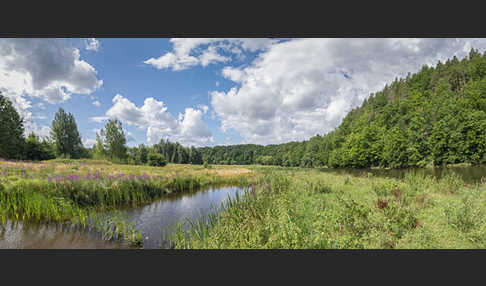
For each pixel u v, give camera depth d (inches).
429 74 4023.1
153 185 777.6
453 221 280.7
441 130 1957.4
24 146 1764.3
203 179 1213.1
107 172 866.8
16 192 476.1
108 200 583.2
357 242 244.2
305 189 583.5
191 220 470.3
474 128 1769.2
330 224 297.1
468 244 240.1
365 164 2716.5
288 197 459.5
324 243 249.1
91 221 424.5
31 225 397.1
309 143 4389.8
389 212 313.3
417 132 2176.4
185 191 912.3
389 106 3193.9
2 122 1668.3
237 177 1390.3
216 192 902.4
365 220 288.8
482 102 2071.9
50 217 428.8
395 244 243.1
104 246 324.2
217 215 453.7
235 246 254.1
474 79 2999.5
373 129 2807.6
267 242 257.6
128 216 490.3
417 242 242.4
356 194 501.7
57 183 552.4
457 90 3125.0
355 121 3752.5
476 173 1187.3
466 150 1769.2
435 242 241.6
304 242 251.1
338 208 345.7
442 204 376.2
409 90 3951.8
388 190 458.9
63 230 380.2
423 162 2005.4
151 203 658.2
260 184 799.7
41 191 508.7
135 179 743.7
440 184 558.3
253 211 396.8
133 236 346.3
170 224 442.9
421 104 2989.7
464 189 504.4
